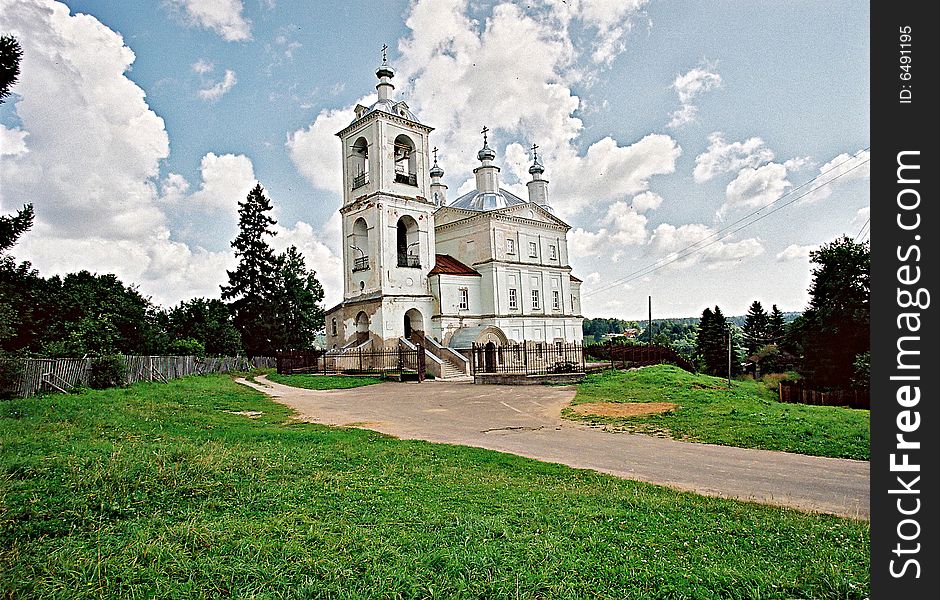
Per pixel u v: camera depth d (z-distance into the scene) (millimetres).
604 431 15898
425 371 38375
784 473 10578
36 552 5512
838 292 30156
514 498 7973
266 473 8867
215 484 7914
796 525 7027
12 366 18531
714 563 5652
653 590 5020
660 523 6977
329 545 5785
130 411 16500
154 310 44031
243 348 53719
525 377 30000
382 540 5977
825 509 8250
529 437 14898
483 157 54156
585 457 12180
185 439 12273
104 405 17234
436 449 12273
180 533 5996
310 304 62562
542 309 52688
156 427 14023
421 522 6633
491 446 13547
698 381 27422
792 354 45188
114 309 35531
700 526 6926
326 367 43125
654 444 13773
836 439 13102
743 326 81188
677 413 17703
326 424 16922
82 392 20719
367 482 8664
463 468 10289
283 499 7484
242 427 15156
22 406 15469
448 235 53438
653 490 9031
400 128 46062
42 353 24109
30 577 4973
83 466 8391
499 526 6500
